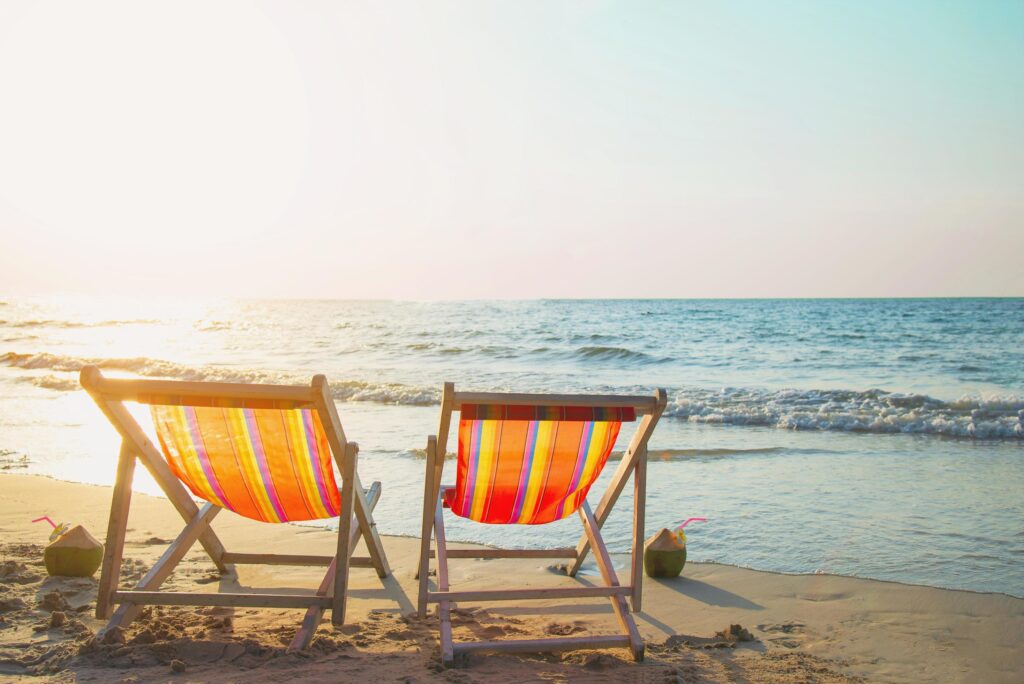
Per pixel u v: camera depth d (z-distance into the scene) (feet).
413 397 47.06
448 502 13.67
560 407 11.35
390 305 339.57
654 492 24.30
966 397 45.01
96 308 278.26
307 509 12.92
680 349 91.97
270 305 351.05
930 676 11.35
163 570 12.38
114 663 10.70
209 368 66.39
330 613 13.41
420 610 11.78
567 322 150.82
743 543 18.83
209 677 10.28
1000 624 13.51
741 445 33.35
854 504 22.68
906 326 132.26
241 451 11.85
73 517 20.17
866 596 14.99
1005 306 221.87
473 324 145.59
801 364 75.41
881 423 37.99
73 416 40.60
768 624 13.48
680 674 10.97
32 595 13.78
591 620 13.52
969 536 19.33
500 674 10.77
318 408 10.87
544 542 19.01
